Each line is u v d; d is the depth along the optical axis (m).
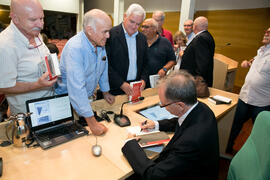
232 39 4.35
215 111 1.75
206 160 0.90
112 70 1.77
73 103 1.15
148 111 1.64
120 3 4.92
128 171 0.93
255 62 2.11
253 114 2.14
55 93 1.42
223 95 2.12
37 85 1.11
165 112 1.63
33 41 1.22
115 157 1.03
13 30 1.10
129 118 1.47
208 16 4.63
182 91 0.92
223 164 2.22
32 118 1.12
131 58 1.85
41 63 1.18
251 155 0.88
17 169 0.89
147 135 1.20
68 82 1.13
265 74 1.96
